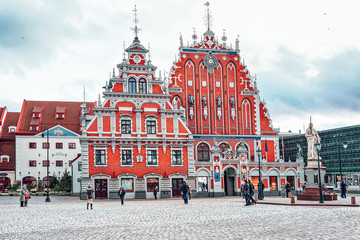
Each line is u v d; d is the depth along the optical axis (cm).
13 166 9550
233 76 7625
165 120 6425
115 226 2277
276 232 1855
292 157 12200
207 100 7438
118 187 6056
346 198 4766
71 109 10681
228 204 4241
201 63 7500
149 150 6272
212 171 6506
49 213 3369
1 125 10138
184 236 1800
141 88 6450
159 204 4528
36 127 9931
